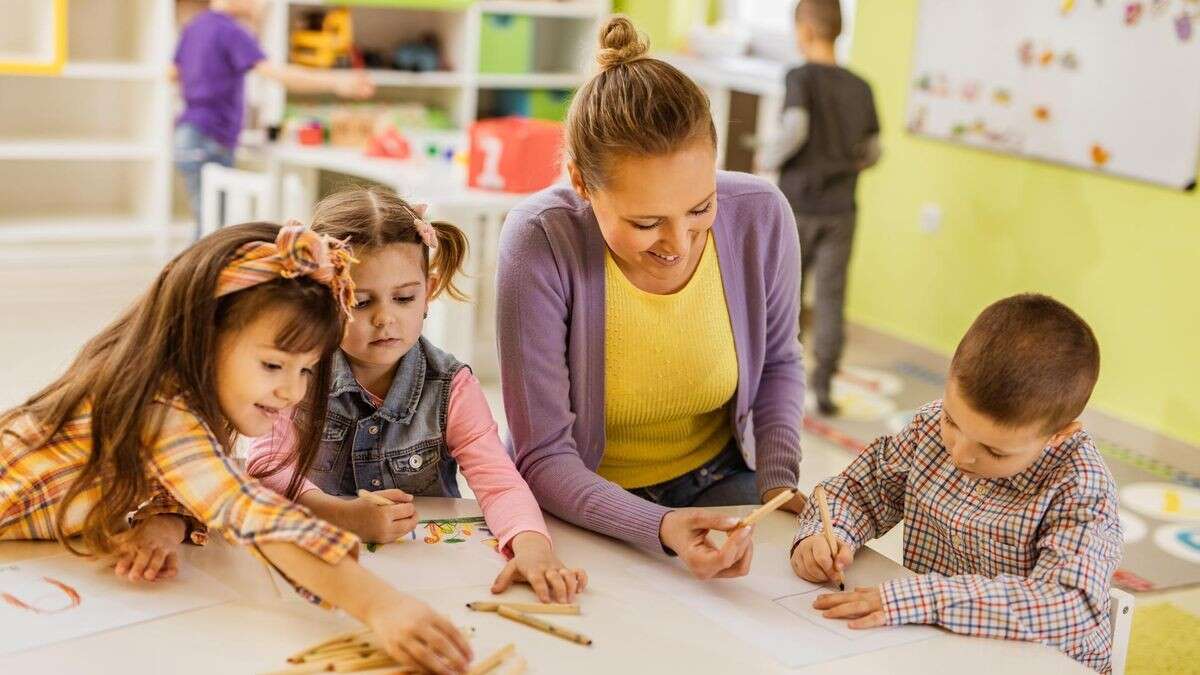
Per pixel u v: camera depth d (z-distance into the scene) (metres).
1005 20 4.42
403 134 4.96
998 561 1.49
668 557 1.51
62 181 5.46
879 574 1.50
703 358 1.70
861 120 4.09
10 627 1.21
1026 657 1.31
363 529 1.45
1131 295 4.09
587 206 1.64
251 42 4.83
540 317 1.62
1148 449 4.02
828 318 4.11
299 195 4.77
